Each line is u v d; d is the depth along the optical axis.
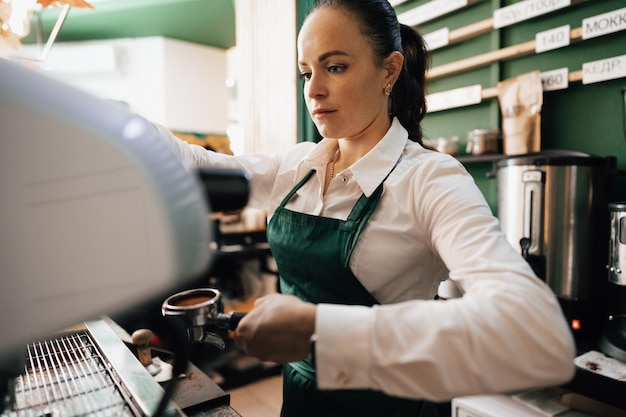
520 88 1.83
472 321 0.49
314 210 0.94
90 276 0.37
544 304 0.52
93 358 0.82
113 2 3.06
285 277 1.00
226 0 3.12
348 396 0.88
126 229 0.37
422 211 0.76
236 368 2.89
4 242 0.35
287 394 1.00
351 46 0.77
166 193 0.38
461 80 2.23
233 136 4.42
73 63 3.83
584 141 1.78
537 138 1.79
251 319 0.56
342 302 0.87
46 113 0.35
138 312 0.64
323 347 0.50
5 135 0.35
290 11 2.60
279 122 2.78
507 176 1.58
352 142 0.94
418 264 0.82
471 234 0.62
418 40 1.01
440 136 2.38
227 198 0.51
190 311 0.63
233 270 3.42
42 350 0.87
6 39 1.15
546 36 1.78
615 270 1.32
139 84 4.00
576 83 1.79
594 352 1.36
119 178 0.37
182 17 3.42
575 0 1.70
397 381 0.49
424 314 0.52
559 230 1.47
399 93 0.99
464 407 1.43
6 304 0.35
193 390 0.91
